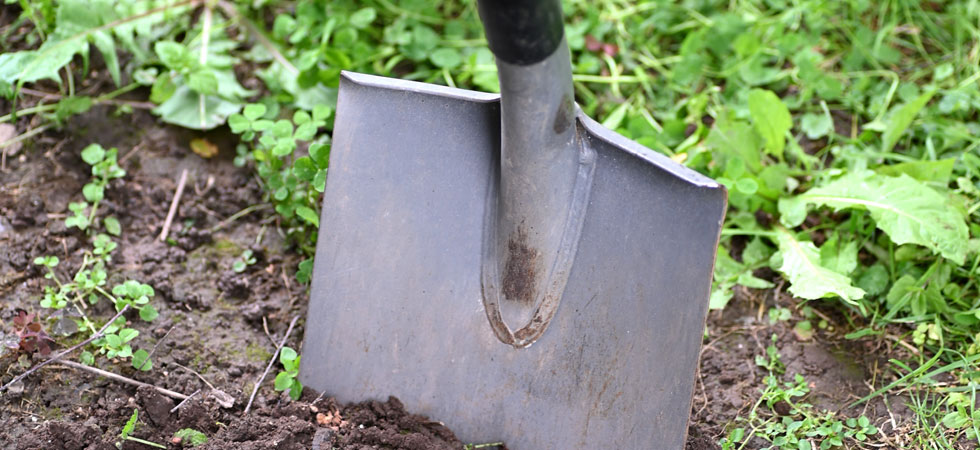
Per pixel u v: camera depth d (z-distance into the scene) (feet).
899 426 3.15
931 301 3.34
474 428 3.04
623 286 2.97
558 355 3.01
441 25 4.24
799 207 3.50
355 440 3.03
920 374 3.26
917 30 4.20
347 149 3.12
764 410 3.21
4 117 3.70
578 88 4.07
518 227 2.97
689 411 2.93
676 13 4.30
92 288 3.33
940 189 3.53
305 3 4.11
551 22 2.73
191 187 3.67
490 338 3.04
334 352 3.12
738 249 3.61
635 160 2.96
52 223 3.49
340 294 3.12
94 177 3.63
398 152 3.10
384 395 3.09
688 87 4.07
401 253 3.10
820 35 4.19
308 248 3.52
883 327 3.37
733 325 3.42
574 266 3.01
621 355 2.97
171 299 3.37
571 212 3.00
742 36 4.04
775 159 3.80
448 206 3.09
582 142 3.00
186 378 3.18
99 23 3.78
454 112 3.07
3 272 3.35
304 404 3.10
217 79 3.81
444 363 3.06
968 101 3.83
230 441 3.02
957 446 3.10
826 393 3.24
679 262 2.93
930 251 3.46
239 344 3.30
